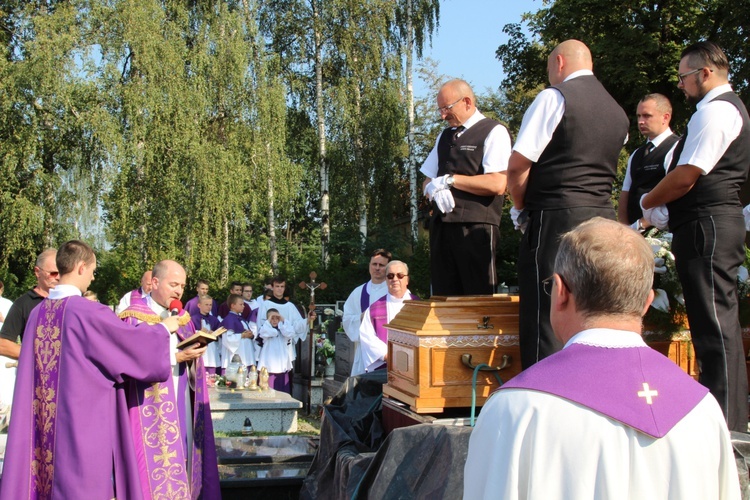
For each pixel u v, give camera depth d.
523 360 3.32
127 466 4.48
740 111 3.28
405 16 26.17
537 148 3.21
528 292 3.28
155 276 5.38
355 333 6.92
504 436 1.61
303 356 12.02
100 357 4.36
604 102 3.28
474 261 4.09
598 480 1.52
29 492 4.43
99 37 20.66
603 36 19.92
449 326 3.56
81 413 4.33
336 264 24.27
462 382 3.53
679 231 3.37
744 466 2.67
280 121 22.39
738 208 3.32
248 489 5.29
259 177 22.20
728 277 3.25
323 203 25.55
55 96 19.91
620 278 1.67
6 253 21.14
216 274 23.05
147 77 20.45
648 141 4.44
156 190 21.08
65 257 4.64
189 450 5.11
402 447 3.10
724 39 18.61
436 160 4.43
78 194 22.45
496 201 4.15
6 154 20.39
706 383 3.24
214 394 9.65
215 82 21.62
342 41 24.86
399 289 6.18
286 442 6.54
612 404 1.57
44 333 4.50
